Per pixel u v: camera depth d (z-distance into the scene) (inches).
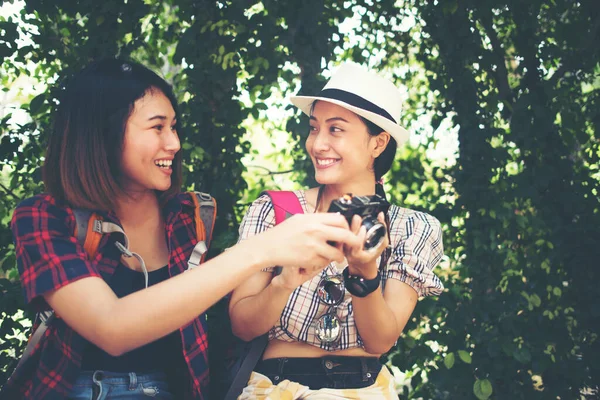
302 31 136.3
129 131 70.5
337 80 86.0
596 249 140.2
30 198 69.3
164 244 79.7
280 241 53.4
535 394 138.3
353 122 82.1
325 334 78.2
